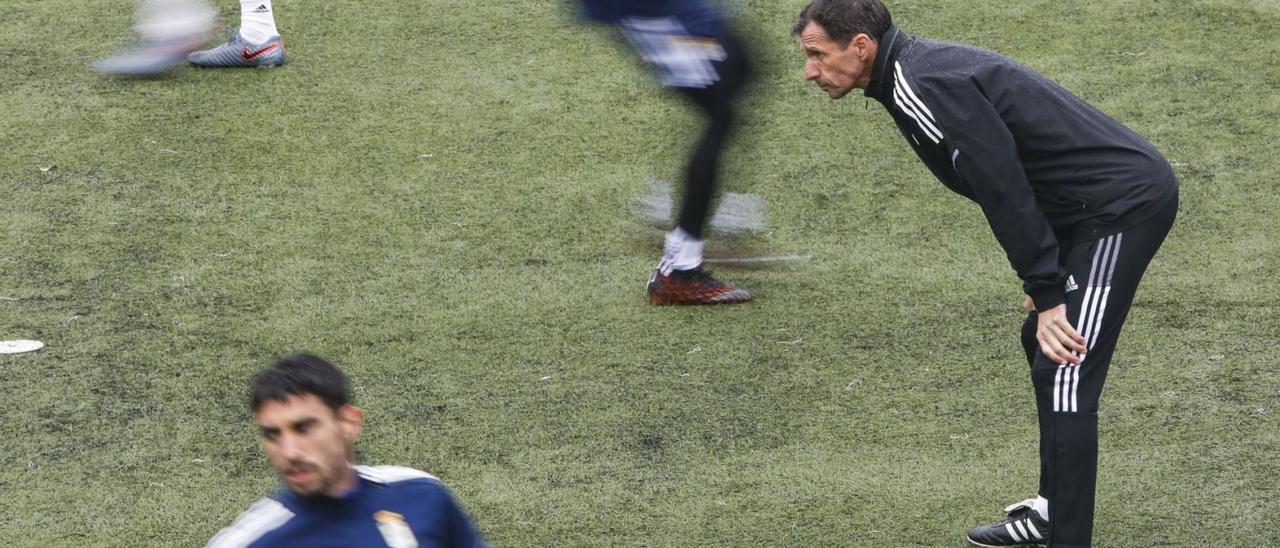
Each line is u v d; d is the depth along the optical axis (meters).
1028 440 15.01
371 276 18.69
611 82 24.61
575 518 13.71
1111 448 14.82
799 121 23.19
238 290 18.27
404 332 17.31
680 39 17.31
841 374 16.39
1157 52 25.38
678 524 13.62
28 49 25.64
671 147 22.41
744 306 18.02
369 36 26.45
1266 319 17.39
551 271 18.91
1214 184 20.97
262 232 19.81
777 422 15.41
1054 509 12.11
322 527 8.17
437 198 20.86
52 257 19.03
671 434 15.20
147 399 15.79
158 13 25.12
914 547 13.24
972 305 17.92
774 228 20.05
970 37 26.00
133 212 20.30
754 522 13.65
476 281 18.61
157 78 24.66
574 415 15.56
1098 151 11.70
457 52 25.78
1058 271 11.58
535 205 20.69
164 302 17.92
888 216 20.38
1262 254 19.03
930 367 16.50
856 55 11.95
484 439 15.10
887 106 12.17
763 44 25.05
